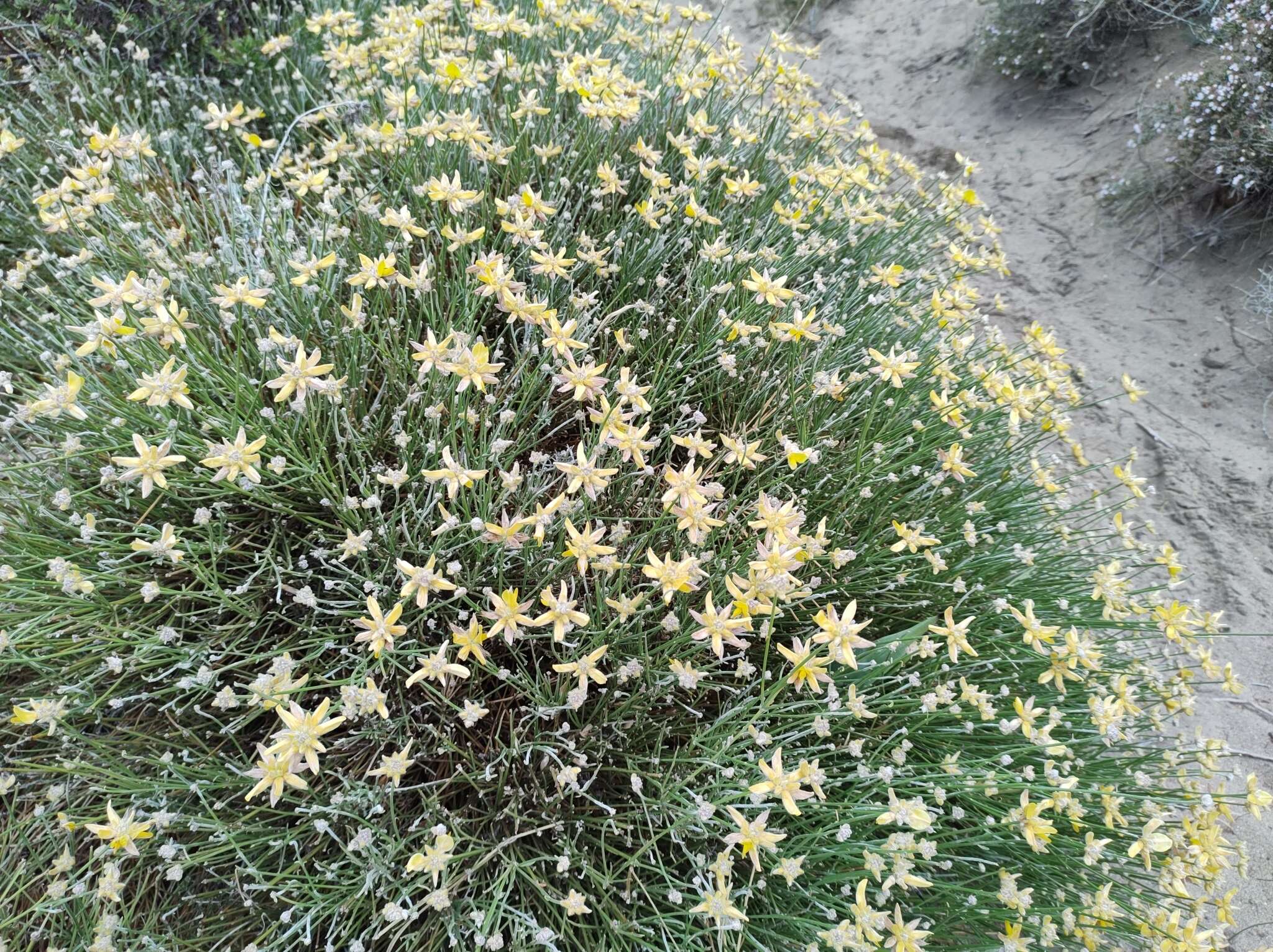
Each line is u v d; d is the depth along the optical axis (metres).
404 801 1.97
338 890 1.74
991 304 4.93
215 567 1.99
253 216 2.77
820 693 2.02
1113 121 5.60
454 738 2.05
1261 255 4.58
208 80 3.71
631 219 2.89
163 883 1.88
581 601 2.10
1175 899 2.09
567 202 2.83
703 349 2.53
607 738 2.02
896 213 3.73
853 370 2.91
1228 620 3.54
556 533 2.12
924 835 1.89
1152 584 3.62
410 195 2.85
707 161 2.74
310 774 1.91
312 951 1.80
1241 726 3.21
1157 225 4.98
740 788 1.83
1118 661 2.64
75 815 1.86
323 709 1.44
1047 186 5.54
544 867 1.88
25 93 3.65
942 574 2.49
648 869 1.91
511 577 2.18
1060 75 5.92
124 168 2.80
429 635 2.11
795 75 3.54
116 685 1.82
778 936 1.75
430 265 2.16
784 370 2.71
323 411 2.20
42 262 2.54
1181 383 4.37
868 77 7.01
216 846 1.84
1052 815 2.04
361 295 2.39
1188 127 4.70
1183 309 4.64
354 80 3.25
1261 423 4.11
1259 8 4.67
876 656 1.95
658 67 3.75
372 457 2.24
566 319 2.57
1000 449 2.93
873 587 2.40
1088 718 2.38
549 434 2.36
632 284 2.76
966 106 6.36
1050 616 2.59
